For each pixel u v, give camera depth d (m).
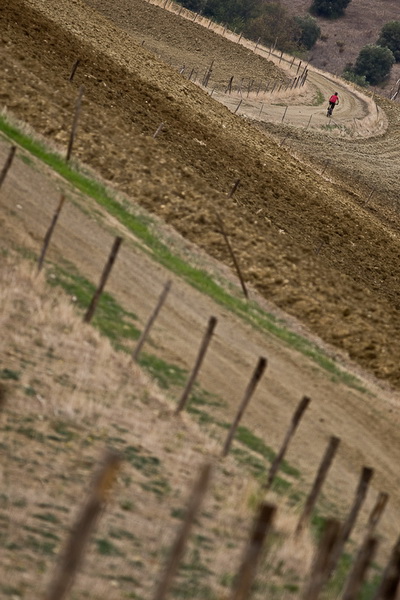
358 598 45.56
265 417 68.56
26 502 40.94
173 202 104.19
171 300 82.06
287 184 147.75
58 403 53.56
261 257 101.25
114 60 165.62
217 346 77.38
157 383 65.88
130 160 109.62
